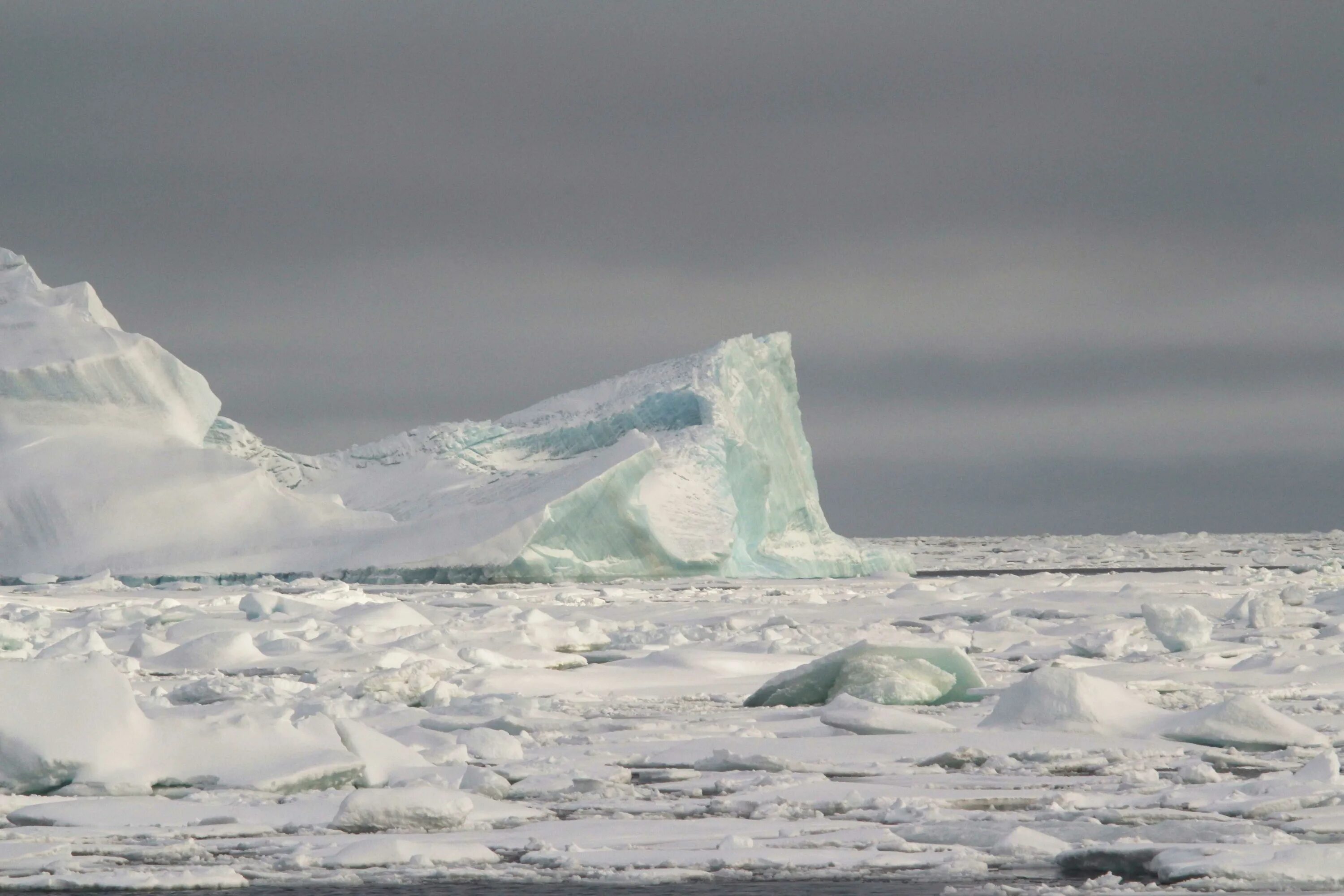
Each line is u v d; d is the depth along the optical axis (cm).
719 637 11262
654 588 19050
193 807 4684
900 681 7350
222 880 3806
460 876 3866
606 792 5075
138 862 4056
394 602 12544
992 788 5022
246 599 12988
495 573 19800
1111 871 3844
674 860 4012
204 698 7362
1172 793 4678
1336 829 4134
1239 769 5416
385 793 4534
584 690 8269
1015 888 3619
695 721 6819
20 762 4903
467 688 8094
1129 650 9825
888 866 3912
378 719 6688
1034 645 10600
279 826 4497
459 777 5222
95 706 5084
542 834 4428
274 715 5884
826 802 4781
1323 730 6259
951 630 10881
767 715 7038
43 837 4325
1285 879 3547
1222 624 12269
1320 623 12438
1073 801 4653
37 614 12938
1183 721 6006
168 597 17538
